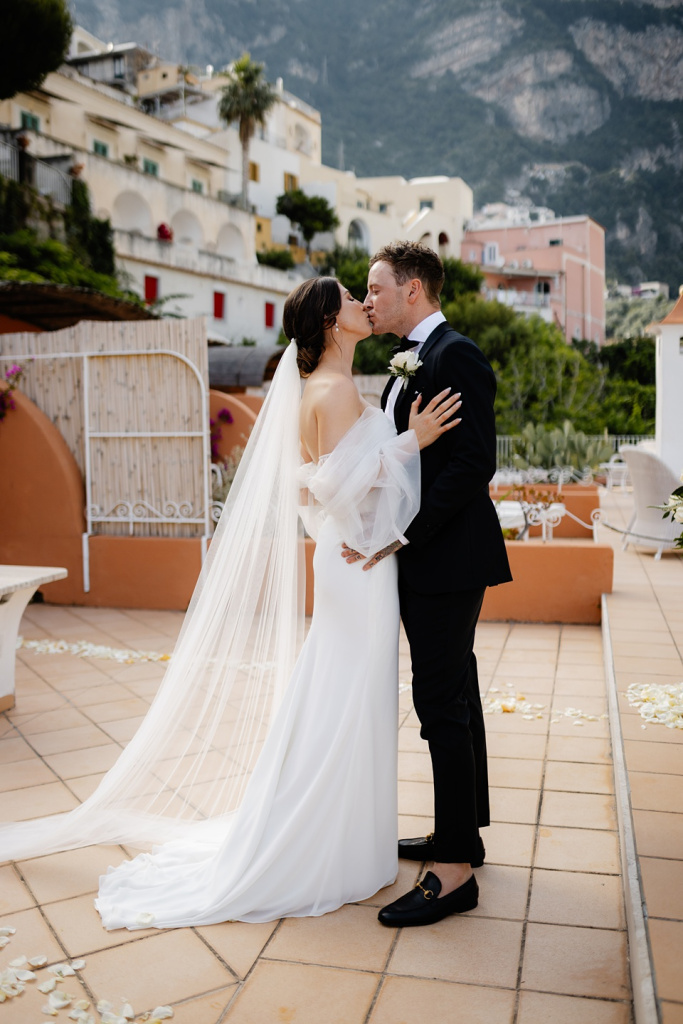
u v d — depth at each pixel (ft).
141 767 9.33
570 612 20.57
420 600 7.98
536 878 8.52
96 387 23.41
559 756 11.89
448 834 7.85
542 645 18.49
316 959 7.19
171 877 8.52
